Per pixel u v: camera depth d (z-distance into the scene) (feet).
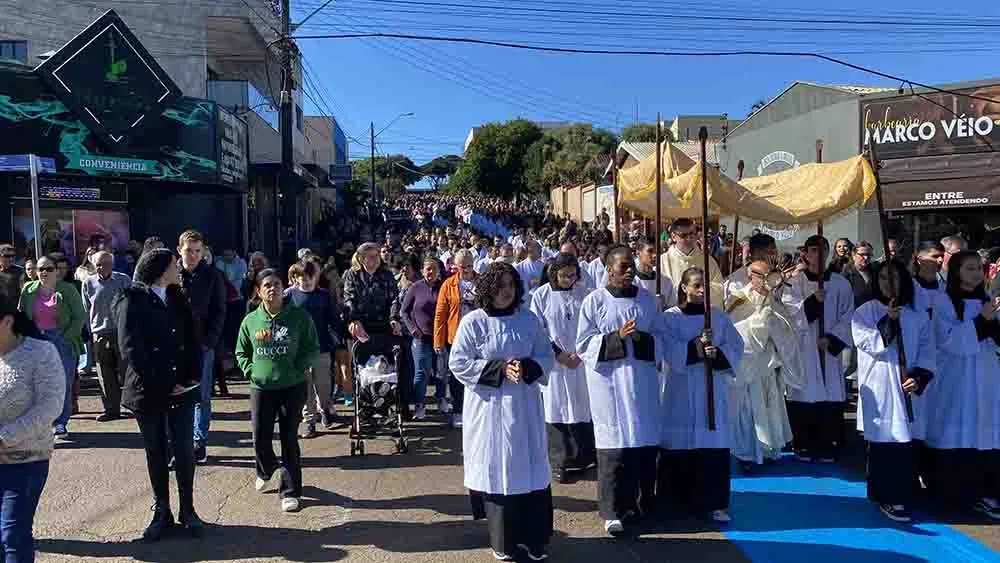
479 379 15.75
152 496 20.47
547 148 178.50
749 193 22.89
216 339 22.88
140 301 17.12
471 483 16.14
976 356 18.74
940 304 18.93
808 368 23.31
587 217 120.78
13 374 13.17
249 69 85.51
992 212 50.44
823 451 23.61
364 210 147.54
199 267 22.67
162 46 66.33
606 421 17.90
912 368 18.52
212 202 66.28
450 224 127.85
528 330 16.19
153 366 17.02
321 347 26.63
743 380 22.25
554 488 21.31
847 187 23.68
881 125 52.47
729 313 23.00
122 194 52.90
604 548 17.22
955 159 49.78
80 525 18.49
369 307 25.71
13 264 25.44
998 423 18.69
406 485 21.42
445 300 27.89
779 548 17.17
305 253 29.91
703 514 18.74
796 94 60.70
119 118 48.83
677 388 19.03
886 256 18.85
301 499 20.20
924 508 19.62
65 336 25.93
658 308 19.08
